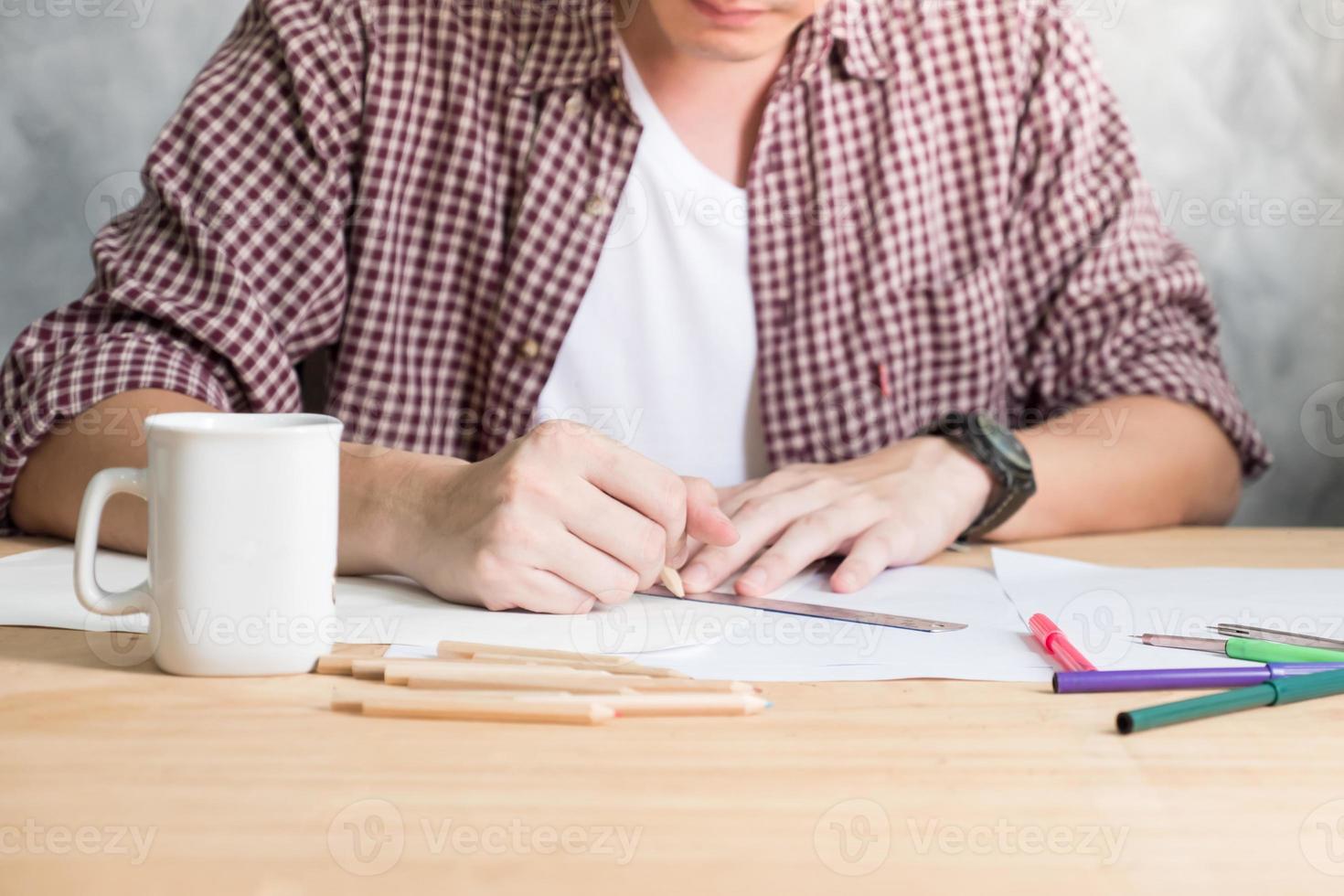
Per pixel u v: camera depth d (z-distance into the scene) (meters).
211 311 0.99
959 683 0.56
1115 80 1.64
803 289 1.16
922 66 1.19
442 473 0.76
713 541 0.74
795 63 1.12
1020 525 0.98
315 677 0.56
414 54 1.13
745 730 0.49
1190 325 1.23
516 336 1.14
